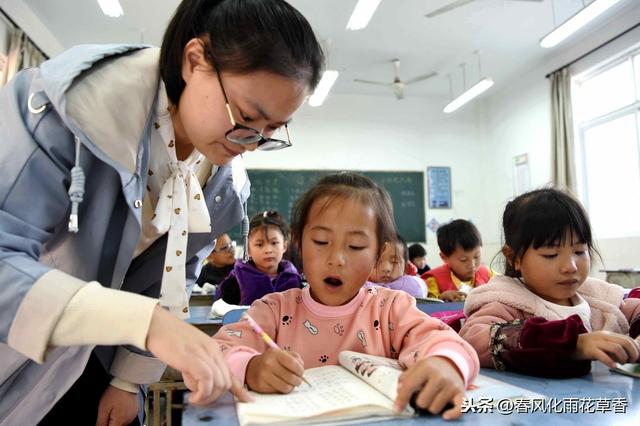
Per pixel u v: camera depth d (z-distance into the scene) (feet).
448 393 1.62
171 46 2.27
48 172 2.02
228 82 2.09
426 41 16.85
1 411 2.39
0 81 12.74
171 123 2.52
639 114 15.40
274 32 2.04
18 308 1.70
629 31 15.34
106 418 3.02
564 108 17.76
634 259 15.10
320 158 21.54
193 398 1.68
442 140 22.72
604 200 16.87
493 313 2.98
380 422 1.56
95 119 2.06
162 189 2.65
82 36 16.12
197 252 3.25
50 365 2.42
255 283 7.49
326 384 1.99
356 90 21.70
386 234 2.86
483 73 19.90
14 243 1.83
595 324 3.36
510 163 21.18
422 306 4.23
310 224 2.72
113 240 2.52
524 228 3.19
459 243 8.35
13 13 13.19
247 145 2.30
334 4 14.28
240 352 2.20
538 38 16.80
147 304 1.75
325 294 2.71
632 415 1.61
